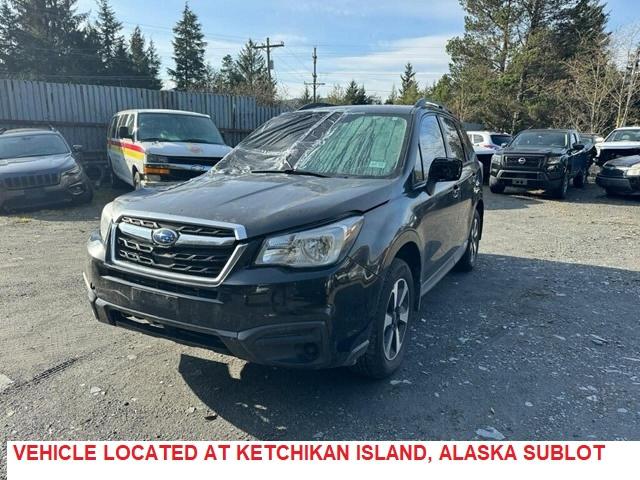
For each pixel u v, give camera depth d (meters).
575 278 5.62
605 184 12.38
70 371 3.28
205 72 62.47
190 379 3.21
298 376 3.26
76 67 45.06
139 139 10.05
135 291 2.73
